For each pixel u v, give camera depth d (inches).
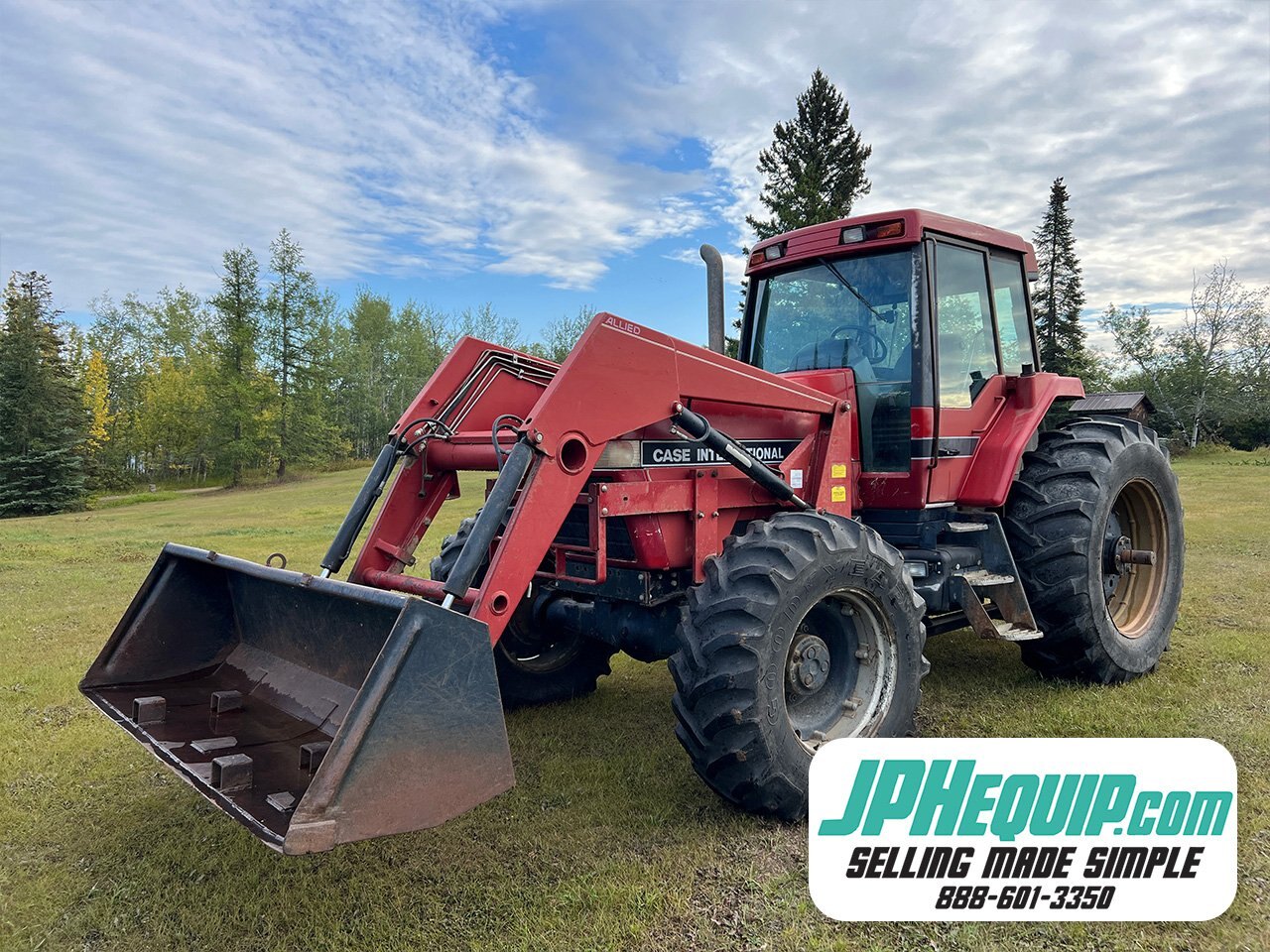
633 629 143.3
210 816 127.2
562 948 92.2
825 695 131.1
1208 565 305.4
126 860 114.3
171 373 2037.4
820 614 132.1
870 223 163.0
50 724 168.2
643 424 120.6
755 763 113.2
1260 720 150.1
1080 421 191.8
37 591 322.0
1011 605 166.4
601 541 125.5
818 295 176.7
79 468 1439.5
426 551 391.2
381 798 83.6
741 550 121.5
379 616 106.7
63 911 102.0
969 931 93.8
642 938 93.6
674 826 119.9
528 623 168.1
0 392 1385.3
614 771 139.7
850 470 156.3
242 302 1738.4
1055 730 149.6
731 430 138.9
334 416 2346.2
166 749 104.2
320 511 797.2
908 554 160.7
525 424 108.5
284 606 126.6
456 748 88.9
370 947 93.7
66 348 1593.3
